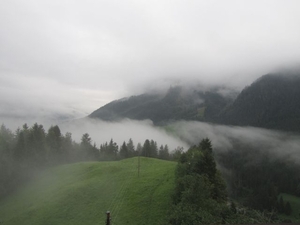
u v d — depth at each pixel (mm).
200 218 40875
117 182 87562
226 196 65562
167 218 47438
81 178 96750
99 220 66438
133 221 64500
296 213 152500
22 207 81438
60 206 74750
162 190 76375
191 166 65625
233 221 43250
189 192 47969
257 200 160500
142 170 96750
